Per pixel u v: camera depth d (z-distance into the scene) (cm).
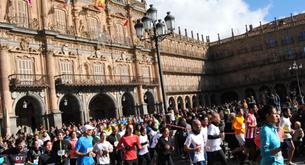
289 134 1617
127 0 6144
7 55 4006
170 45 8056
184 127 2091
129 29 6072
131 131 1569
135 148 1572
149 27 2150
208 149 1304
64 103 4525
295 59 8494
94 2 5419
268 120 814
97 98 5391
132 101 5697
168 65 7781
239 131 1672
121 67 5675
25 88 4075
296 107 2550
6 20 4169
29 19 4409
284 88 8675
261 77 8881
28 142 2191
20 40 4191
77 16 5094
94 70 5153
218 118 1333
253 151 1575
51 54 4469
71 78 4681
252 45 9069
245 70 9112
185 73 8256
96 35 5312
